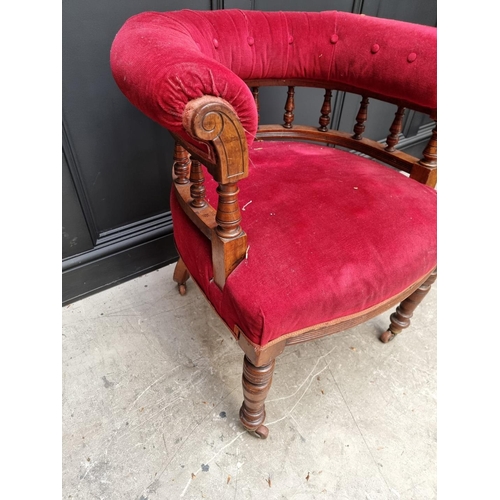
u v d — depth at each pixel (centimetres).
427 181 85
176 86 40
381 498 78
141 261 127
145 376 98
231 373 100
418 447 86
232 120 43
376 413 93
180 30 65
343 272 60
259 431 83
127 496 77
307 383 99
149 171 113
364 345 109
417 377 101
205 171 82
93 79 91
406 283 67
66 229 105
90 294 120
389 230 66
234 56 80
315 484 80
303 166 82
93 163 102
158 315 115
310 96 139
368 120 167
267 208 68
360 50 83
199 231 70
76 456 82
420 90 77
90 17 84
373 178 78
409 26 79
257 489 78
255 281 58
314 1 117
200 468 81
